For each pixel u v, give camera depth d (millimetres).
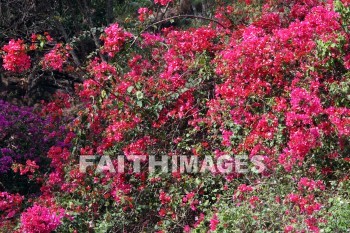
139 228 6055
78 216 5871
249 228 5016
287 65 5973
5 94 10141
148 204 6129
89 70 6926
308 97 5359
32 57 9688
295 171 5512
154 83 6344
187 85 6258
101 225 5746
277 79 5992
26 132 8352
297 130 5465
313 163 5613
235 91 5863
